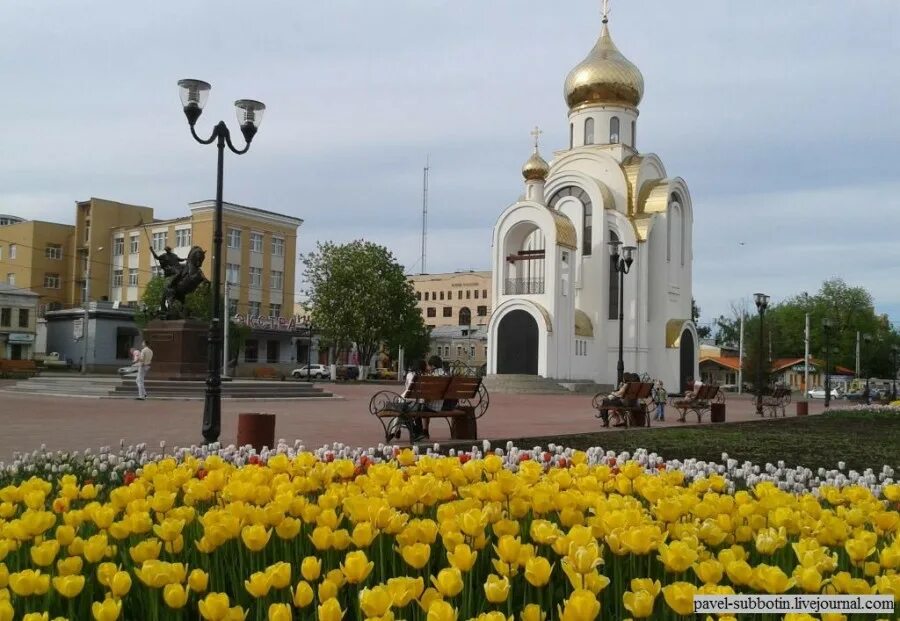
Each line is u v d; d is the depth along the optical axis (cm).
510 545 333
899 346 10088
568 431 1841
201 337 2905
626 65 5322
